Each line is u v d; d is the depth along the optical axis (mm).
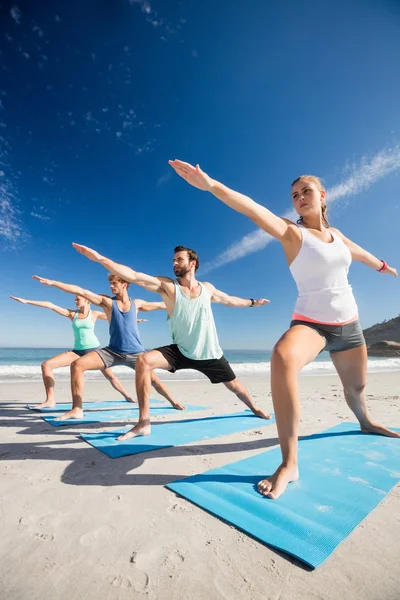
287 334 2266
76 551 1478
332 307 2371
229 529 1640
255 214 2123
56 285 4543
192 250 3939
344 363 2838
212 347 3846
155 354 3541
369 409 5062
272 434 3496
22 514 1813
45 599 1194
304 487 2076
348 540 1539
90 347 5684
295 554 1407
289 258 2447
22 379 10695
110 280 4691
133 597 1201
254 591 1227
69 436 3438
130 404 5621
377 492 2014
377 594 1208
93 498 1998
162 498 1987
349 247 2865
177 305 3609
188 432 3547
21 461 2660
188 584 1266
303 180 2590
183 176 2021
